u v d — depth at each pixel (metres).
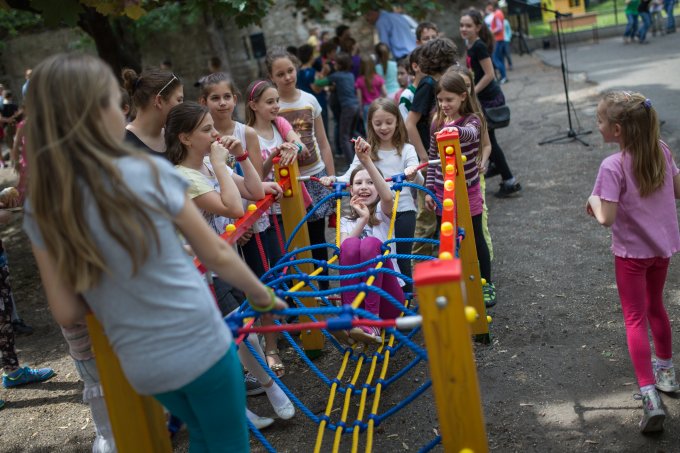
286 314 2.31
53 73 1.85
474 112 4.53
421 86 5.39
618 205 3.22
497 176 8.05
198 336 1.99
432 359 2.07
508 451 3.23
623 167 3.17
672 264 4.99
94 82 1.86
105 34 8.93
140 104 3.55
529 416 3.47
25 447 3.96
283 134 4.63
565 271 5.20
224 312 3.49
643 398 3.17
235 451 2.21
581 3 19.84
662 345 3.42
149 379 1.98
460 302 2.00
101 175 1.85
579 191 7.08
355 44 10.04
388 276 3.82
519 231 6.21
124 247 1.87
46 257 1.97
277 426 3.71
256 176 3.64
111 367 2.20
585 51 17.22
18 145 4.05
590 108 10.77
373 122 4.63
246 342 3.27
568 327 4.32
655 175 3.12
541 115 10.90
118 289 1.93
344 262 3.78
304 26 18.61
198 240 2.00
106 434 3.05
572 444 3.22
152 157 1.93
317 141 5.23
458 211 4.08
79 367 2.99
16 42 18.11
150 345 1.96
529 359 4.00
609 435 3.25
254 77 18.70
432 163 4.19
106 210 1.84
